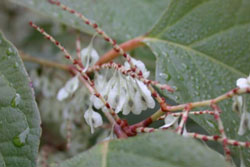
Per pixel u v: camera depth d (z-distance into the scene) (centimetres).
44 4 23
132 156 15
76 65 17
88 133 24
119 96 17
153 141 15
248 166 18
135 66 17
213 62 20
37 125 17
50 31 30
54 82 26
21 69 18
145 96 17
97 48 27
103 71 21
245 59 20
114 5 24
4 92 17
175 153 15
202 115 18
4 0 37
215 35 21
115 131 17
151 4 25
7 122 17
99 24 24
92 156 16
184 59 20
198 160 15
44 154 24
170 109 17
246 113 16
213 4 21
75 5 24
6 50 18
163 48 21
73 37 28
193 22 21
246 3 20
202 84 20
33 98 17
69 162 16
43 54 29
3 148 17
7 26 37
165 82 19
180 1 21
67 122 23
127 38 24
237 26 20
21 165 17
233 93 16
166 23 21
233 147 18
